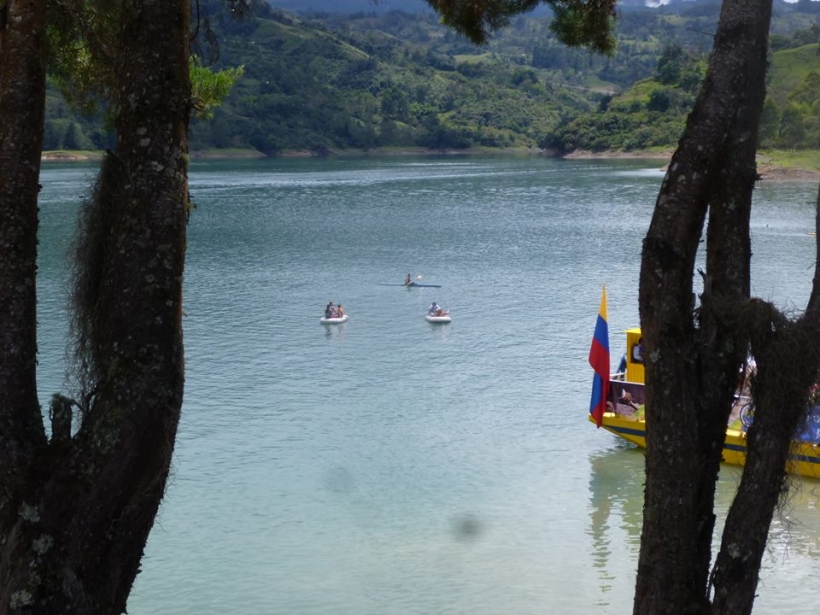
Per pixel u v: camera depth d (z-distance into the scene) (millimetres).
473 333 49469
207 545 24203
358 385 39469
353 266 72562
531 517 26031
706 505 8297
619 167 194750
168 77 7906
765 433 8094
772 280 63281
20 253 7781
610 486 28312
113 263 7742
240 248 82250
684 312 8188
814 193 118562
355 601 21203
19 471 7348
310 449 31547
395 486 28297
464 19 11492
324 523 25500
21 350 7664
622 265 71750
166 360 7648
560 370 41781
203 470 29500
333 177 170750
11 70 7875
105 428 7379
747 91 8297
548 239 87438
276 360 43781
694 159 8125
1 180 7797
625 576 22547
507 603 21188
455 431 33500
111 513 7332
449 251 80375
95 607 7219
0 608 7031
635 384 31922
